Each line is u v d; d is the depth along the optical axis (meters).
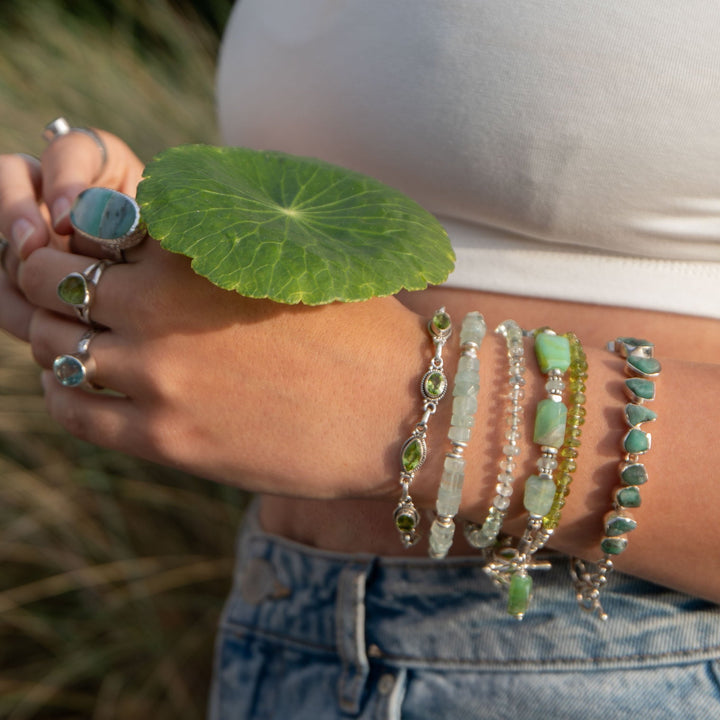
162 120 2.71
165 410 0.67
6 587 1.98
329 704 0.86
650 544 0.64
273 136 0.98
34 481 1.97
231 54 1.05
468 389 0.63
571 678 0.74
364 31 0.83
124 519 2.07
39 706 1.83
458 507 0.64
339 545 0.85
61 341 0.70
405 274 0.62
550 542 0.68
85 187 0.81
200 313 0.65
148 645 1.93
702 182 0.72
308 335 0.65
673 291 0.77
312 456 0.66
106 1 3.20
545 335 0.67
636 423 0.62
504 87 0.75
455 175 0.80
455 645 0.78
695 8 0.68
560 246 0.81
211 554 2.08
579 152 0.73
